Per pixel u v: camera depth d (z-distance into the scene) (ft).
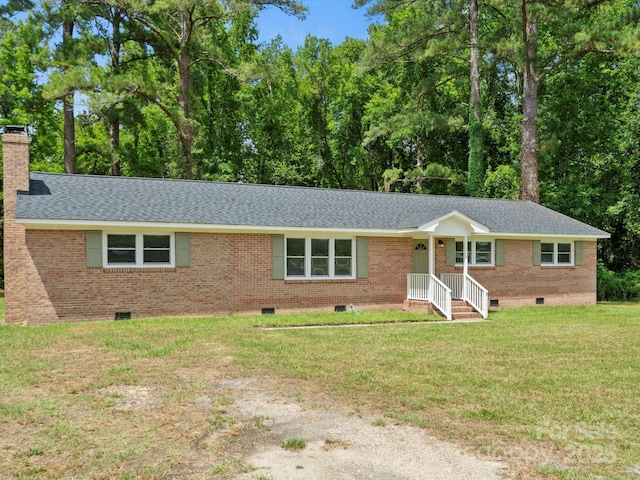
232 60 138.00
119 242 54.70
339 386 28.81
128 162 113.70
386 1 103.71
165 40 102.12
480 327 53.98
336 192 75.66
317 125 152.25
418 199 79.10
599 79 104.22
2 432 21.63
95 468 18.25
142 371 31.81
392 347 41.06
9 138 53.47
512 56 101.09
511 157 122.01
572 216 103.45
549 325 56.18
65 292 52.11
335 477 17.52
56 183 57.77
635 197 96.68
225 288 59.06
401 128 118.01
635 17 87.56
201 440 20.89
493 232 70.54
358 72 107.14
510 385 29.32
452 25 104.94
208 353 37.04
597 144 104.06
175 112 98.17
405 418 23.48
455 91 129.80
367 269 66.44
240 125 152.76
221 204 62.13
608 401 26.37
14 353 36.60
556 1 92.73
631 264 109.50
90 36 97.71
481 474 17.83
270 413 24.20
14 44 109.60
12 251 52.80
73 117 104.32
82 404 25.34
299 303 62.85
